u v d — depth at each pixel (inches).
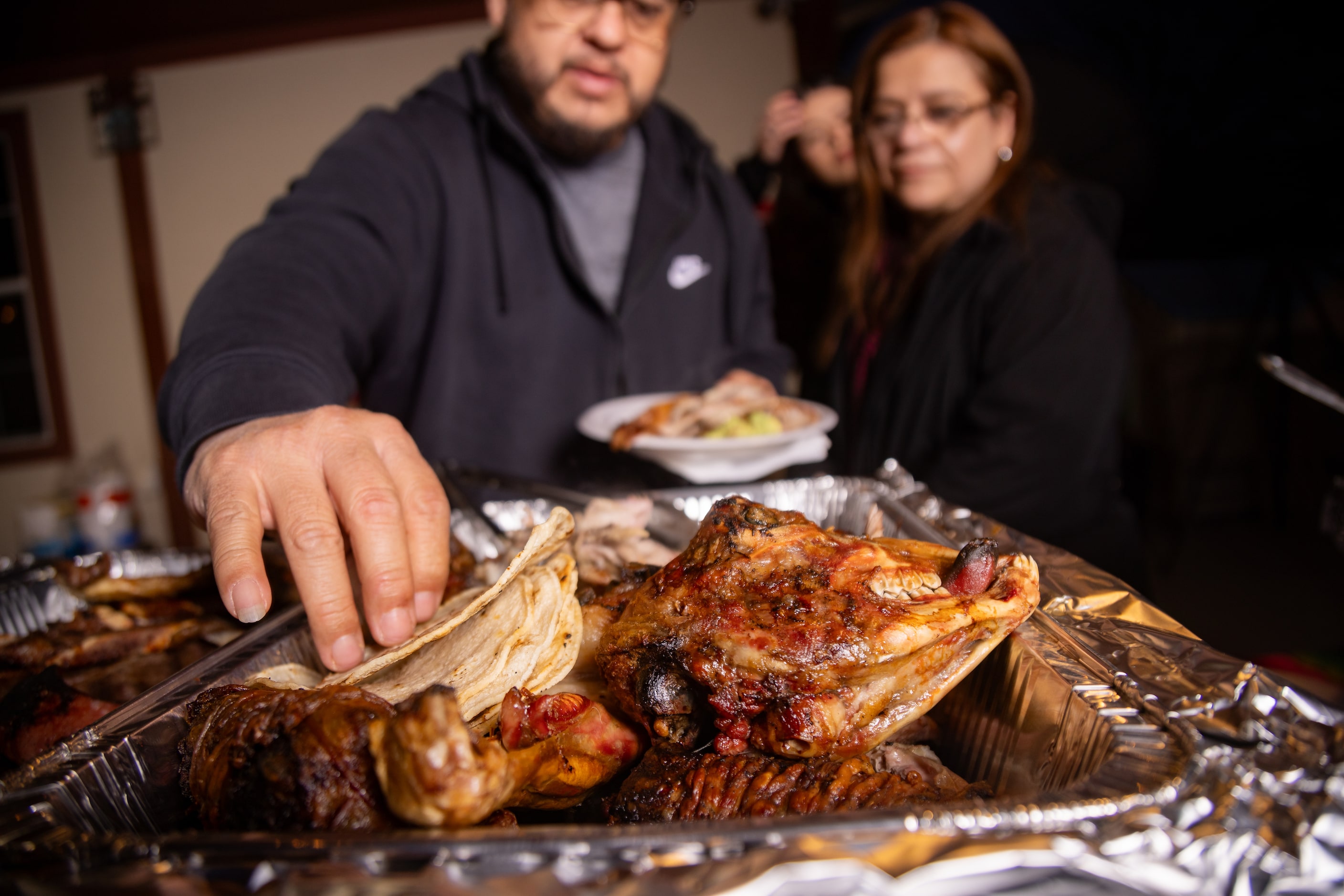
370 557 51.3
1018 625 48.5
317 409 58.9
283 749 38.4
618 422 113.5
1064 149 253.1
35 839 34.0
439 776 33.5
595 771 45.4
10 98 336.5
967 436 133.5
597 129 123.4
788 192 198.2
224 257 95.8
